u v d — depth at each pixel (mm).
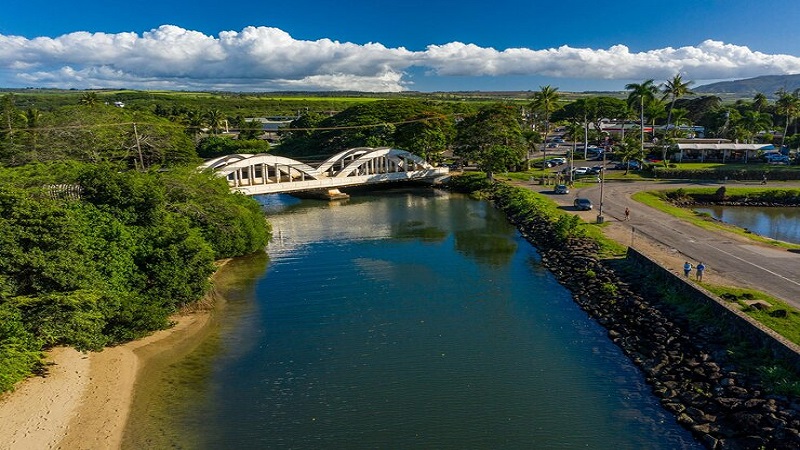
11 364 27391
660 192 84750
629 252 48688
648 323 36312
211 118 154125
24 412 26984
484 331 38000
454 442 25578
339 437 26109
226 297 45406
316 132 145250
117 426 26844
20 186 37250
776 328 31500
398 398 29453
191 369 32875
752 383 27234
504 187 93438
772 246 51562
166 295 38906
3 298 28891
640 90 111438
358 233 68562
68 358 32281
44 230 30484
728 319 32781
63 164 44250
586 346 35375
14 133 71375
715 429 25016
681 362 31062
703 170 96438
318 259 56531
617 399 28875
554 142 163875
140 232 40219
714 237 55656
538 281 48812
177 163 79062
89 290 32188
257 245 57844
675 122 143750
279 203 92562
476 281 48938
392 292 46250
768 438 23500
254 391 30391
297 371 32625
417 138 115938
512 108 117250
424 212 82625
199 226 52375
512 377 31453
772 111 152250
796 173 93438
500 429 26500
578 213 69875
